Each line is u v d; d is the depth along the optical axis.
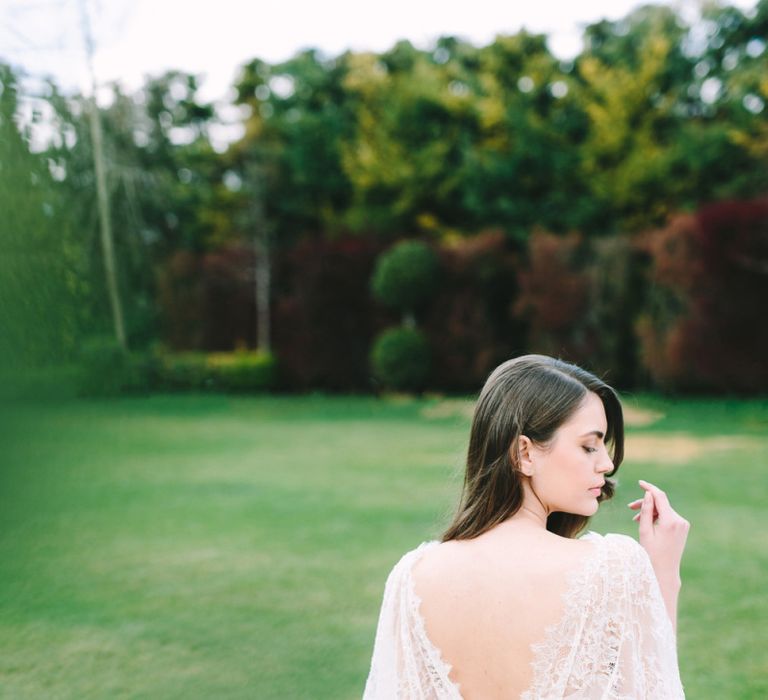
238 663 4.11
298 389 26.17
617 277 20.58
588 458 1.35
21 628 4.69
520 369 1.42
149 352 22.55
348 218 28.58
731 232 17.27
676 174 23.55
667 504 1.45
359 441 13.55
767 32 23.92
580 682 1.20
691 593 5.10
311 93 31.50
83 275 13.19
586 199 24.69
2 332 8.91
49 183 9.32
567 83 26.16
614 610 1.24
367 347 25.53
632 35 26.41
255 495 8.94
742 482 8.98
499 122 26.92
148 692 3.76
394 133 28.05
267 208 29.16
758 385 17.83
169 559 6.26
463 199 26.94
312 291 25.72
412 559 1.38
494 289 23.11
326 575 5.73
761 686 3.70
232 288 26.45
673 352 18.33
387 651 1.36
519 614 1.24
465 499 1.42
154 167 25.25
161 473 10.50
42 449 12.26
